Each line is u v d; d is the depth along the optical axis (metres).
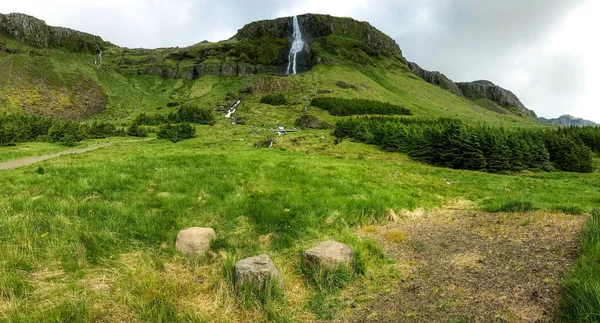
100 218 9.20
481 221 11.12
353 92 164.88
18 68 162.88
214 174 15.62
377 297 6.33
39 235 7.80
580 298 4.71
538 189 25.78
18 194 11.00
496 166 49.34
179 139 77.44
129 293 5.79
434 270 7.20
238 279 6.34
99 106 165.25
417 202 14.98
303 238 9.52
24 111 133.38
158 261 7.42
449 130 55.25
